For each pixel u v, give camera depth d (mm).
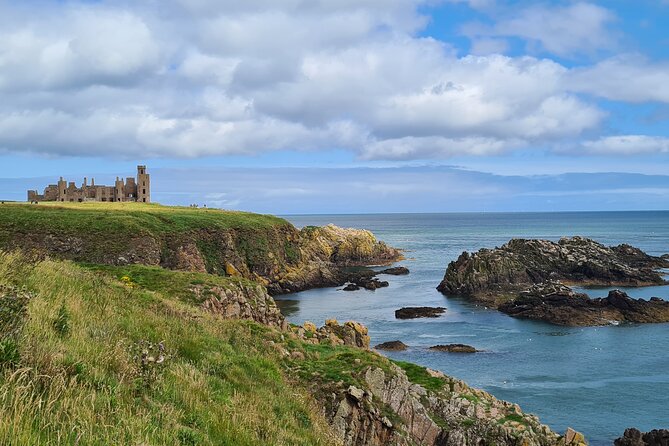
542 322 70750
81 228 79250
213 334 22734
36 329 12656
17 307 12531
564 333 64375
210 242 95000
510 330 66188
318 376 23109
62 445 8164
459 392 27203
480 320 72375
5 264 19375
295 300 88812
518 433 24016
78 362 11531
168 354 15828
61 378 10148
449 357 53719
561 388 44312
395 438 22188
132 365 13227
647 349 56625
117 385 11703
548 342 59906
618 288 96250
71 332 14273
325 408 21609
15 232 74750
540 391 43625
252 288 40875
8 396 8883
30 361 10477
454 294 93438
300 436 16062
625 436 33781
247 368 20062
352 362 25047
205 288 36625
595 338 61750
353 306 82875
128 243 79188
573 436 25594
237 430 13133
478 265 96312
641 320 69500
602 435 35531
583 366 50625
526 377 47312
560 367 50281
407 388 25016
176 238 87938
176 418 11781
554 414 38875
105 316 18328
